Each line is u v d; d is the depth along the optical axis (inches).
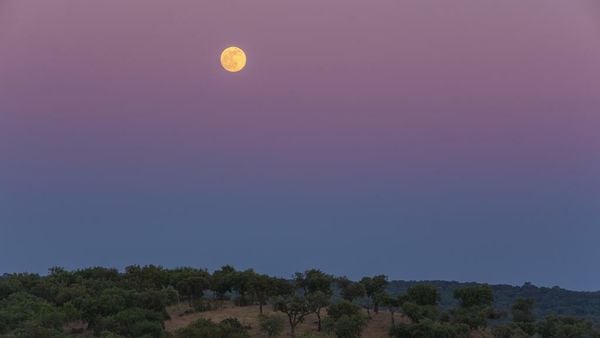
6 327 6220.5
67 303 6958.7
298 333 7140.8
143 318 6574.8
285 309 7145.7
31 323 5999.0
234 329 6604.3
